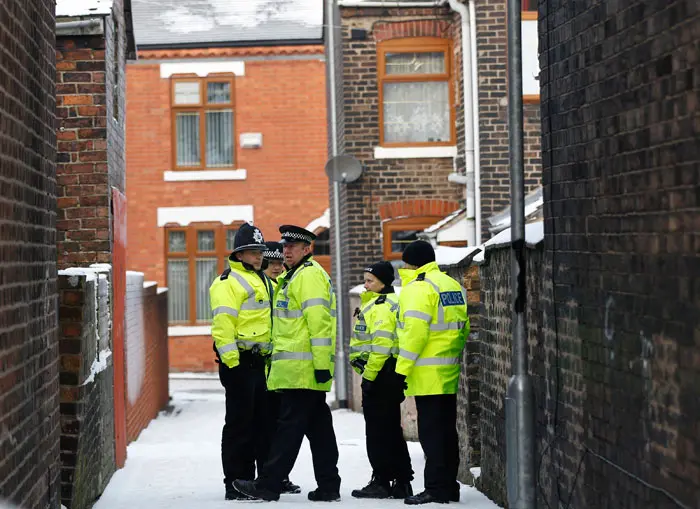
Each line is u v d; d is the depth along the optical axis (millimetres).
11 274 11445
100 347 20000
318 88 55156
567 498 13383
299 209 55219
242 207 55000
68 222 21938
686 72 9555
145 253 54938
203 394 45781
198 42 54312
